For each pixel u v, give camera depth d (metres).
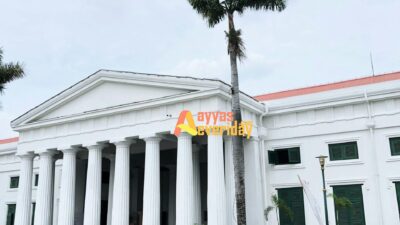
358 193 25.03
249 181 26.12
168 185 38.00
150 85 25.86
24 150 30.42
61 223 27.30
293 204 26.64
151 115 25.53
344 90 27.11
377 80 28.34
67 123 28.72
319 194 26.00
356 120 25.91
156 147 25.14
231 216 23.78
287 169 27.22
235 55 21.44
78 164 34.25
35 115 30.12
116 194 25.47
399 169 24.17
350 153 25.80
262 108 28.02
